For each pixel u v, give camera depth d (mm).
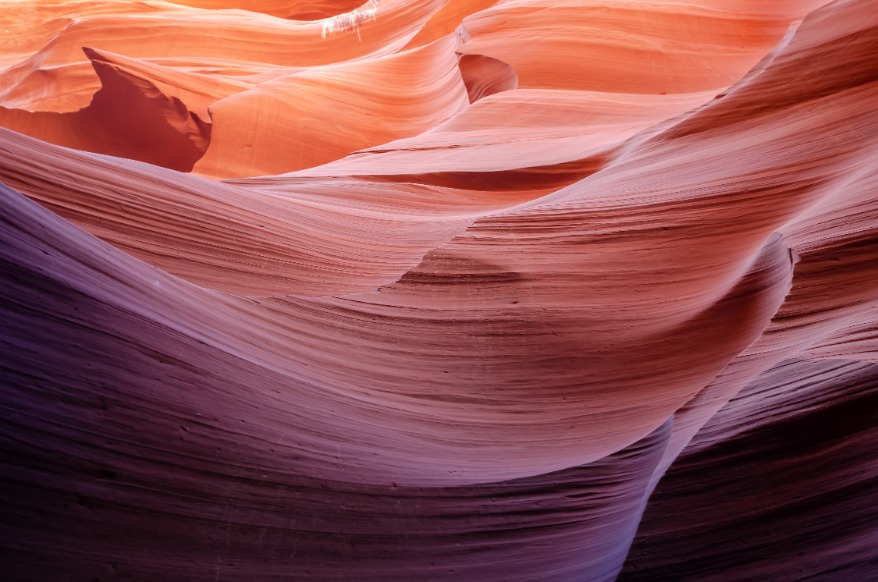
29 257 2541
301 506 2570
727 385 4078
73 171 6191
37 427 2035
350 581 2508
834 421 3316
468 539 2887
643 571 3334
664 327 5309
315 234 7758
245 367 3189
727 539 3273
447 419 3980
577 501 3266
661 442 3805
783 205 6641
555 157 12633
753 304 5117
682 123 9672
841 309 4102
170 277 3852
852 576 2908
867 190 5129
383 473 2932
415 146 15695
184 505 2273
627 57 18859
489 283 6062
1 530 1787
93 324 2537
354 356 4586
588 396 4531
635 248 6605
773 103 9016
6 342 2146
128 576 2008
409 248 8031
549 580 2957
